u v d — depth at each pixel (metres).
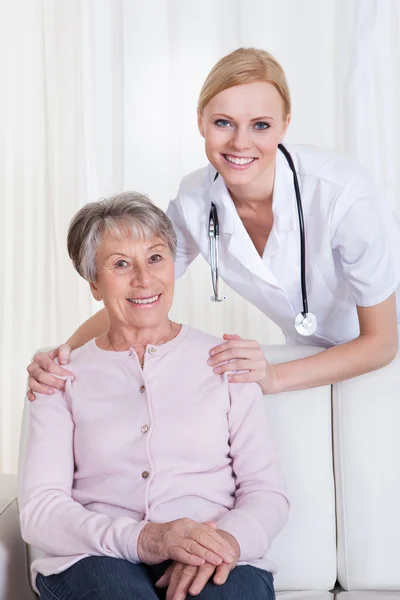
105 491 1.70
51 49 3.32
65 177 3.35
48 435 1.75
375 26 3.25
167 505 1.68
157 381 1.76
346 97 3.29
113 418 1.73
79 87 3.32
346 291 1.94
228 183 1.84
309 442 1.88
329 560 1.87
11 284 3.42
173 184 3.33
